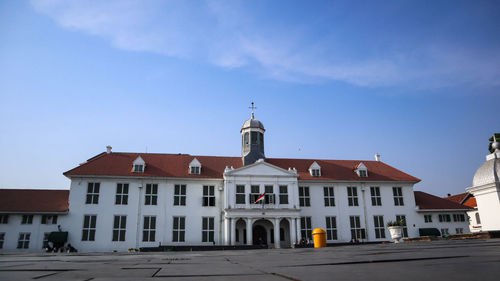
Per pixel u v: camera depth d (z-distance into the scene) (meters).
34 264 9.02
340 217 49.44
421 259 6.18
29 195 44.31
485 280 3.41
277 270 5.69
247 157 51.09
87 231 42.44
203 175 47.25
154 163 48.34
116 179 44.81
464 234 17.02
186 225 44.78
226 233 43.66
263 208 45.00
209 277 5.02
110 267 7.57
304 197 49.38
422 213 51.69
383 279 3.87
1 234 40.53
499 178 13.02
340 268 5.45
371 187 51.69
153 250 41.06
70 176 43.72
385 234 49.91
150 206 44.69
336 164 55.41
